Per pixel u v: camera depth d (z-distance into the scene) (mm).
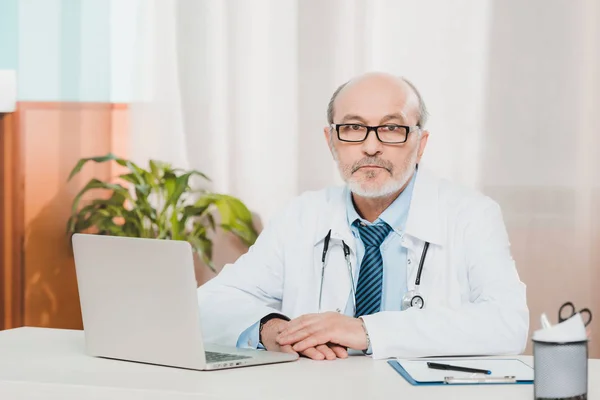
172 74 4285
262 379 1646
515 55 3861
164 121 4305
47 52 4316
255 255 2467
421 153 2424
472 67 3900
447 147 3936
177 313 1722
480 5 3885
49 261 4316
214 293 2303
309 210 2451
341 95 2289
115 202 4207
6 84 4223
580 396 1420
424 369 1721
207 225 4258
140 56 4309
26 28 4320
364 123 2244
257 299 2391
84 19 4324
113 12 4316
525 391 1552
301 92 4113
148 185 4074
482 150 3900
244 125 4199
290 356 1851
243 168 4207
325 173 4109
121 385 1591
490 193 3898
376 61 4000
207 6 4223
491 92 3887
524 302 2059
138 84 4320
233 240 4238
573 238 3818
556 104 3826
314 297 2363
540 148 3848
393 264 2305
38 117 4305
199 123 4262
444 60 3930
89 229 4281
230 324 2123
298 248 2406
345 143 2264
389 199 2311
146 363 1795
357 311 2285
